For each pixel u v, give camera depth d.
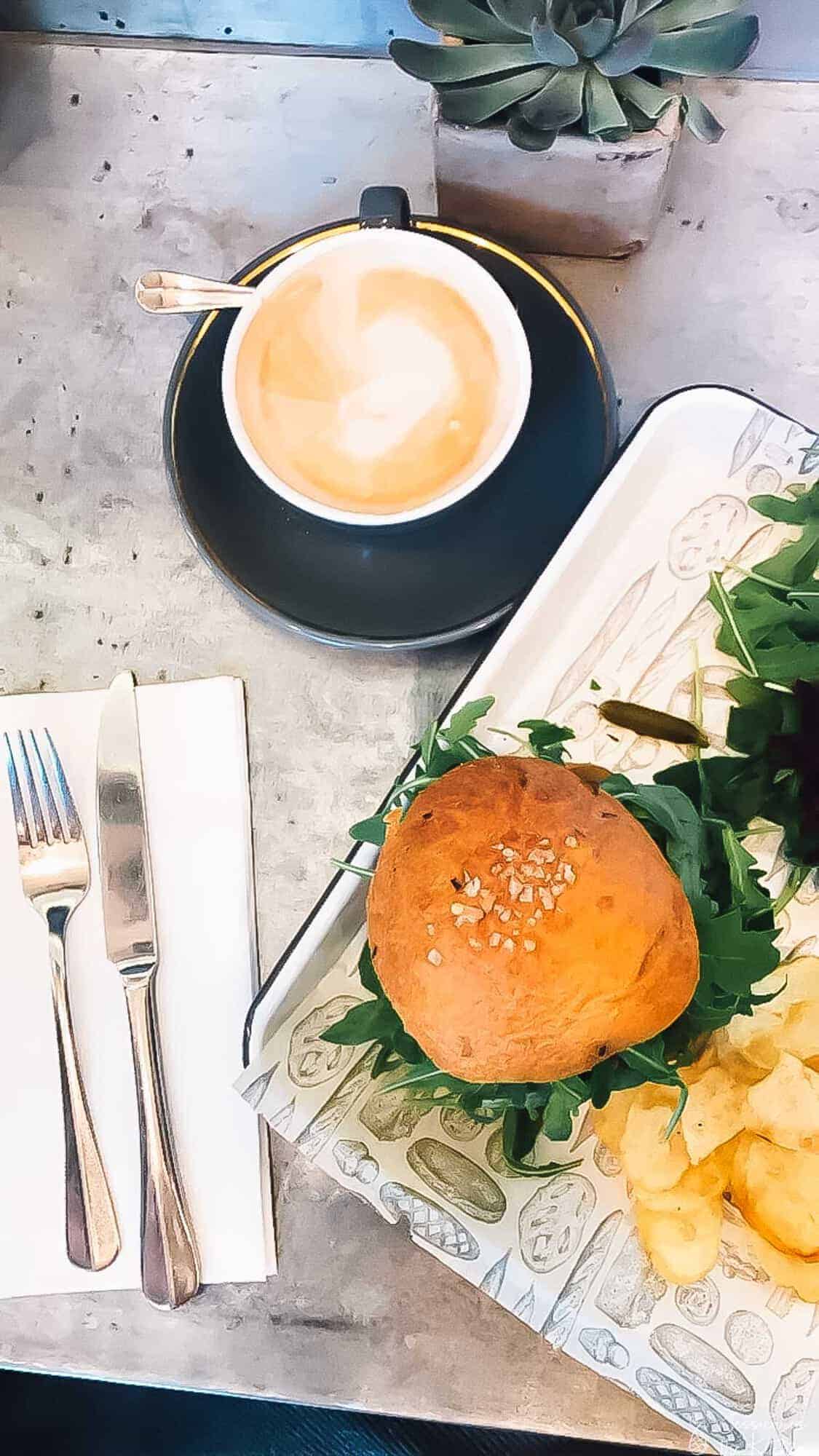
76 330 0.77
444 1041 0.60
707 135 0.67
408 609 0.70
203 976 0.70
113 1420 0.83
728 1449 0.63
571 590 0.71
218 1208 0.68
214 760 0.72
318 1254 0.68
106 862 0.71
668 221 0.76
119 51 0.79
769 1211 0.66
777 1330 0.65
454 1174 0.66
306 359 0.71
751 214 0.76
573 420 0.72
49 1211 0.69
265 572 0.71
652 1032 0.61
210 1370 0.68
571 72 0.67
